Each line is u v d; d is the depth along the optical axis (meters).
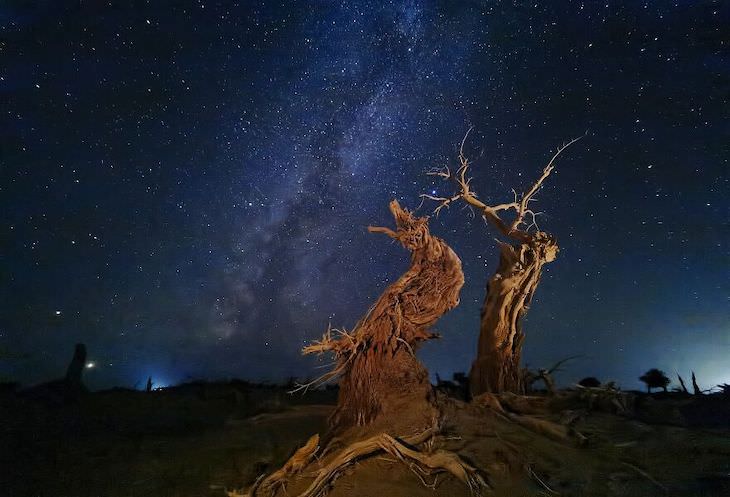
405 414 8.97
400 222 10.21
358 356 9.56
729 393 13.06
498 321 12.16
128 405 14.91
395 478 7.92
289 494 8.01
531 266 12.14
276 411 13.48
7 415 12.60
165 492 8.65
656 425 9.92
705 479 7.86
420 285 9.90
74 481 9.21
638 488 7.64
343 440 8.95
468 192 12.66
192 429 12.60
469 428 8.92
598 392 10.84
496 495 7.48
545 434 9.07
